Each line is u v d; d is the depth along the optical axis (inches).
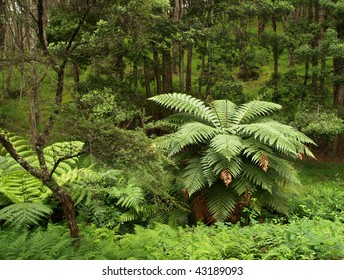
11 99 538.6
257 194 273.1
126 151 156.1
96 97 165.3
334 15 482.6
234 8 491.5
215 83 501.7
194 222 279.6
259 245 179.6
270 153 276.2
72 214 172.2
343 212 273.4
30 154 271.9
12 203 237.1
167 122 301.6
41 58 162.6
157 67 498.0
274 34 506.0
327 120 428.1
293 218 259.3
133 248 176.7
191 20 487.5
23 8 173.0
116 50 178.2
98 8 164.7
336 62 518.6
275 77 528.4
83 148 162.7
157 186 175.9
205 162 271.4
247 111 308.0
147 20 171.2
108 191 257.4
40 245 163.6
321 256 161.9
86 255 158.7
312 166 498.3
